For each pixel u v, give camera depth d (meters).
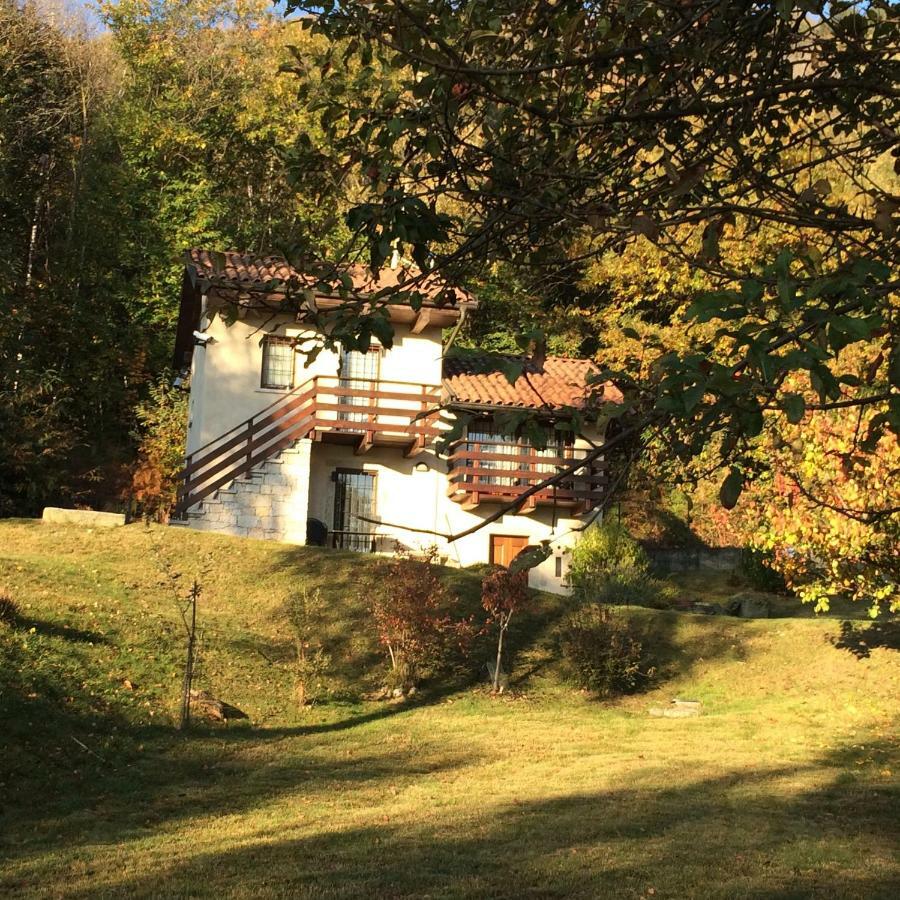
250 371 26.83
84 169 35.69
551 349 30.50
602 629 20.80
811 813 11.80
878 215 3.44
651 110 4.19
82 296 36.19
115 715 14.66
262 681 17.98
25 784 11.77
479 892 8.48
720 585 30.62
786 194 4.14
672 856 9.75
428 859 9.52
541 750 15.34
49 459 30.59
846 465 3.54
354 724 16.83
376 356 27.66
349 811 11.62
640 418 3.16
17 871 9.07
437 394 27.41
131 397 35.06
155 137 39.25
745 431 2.67
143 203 38.66
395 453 27.77
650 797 12.33
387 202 3.91
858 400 2.62
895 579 16.88
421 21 3.97
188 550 23.55
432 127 4.16
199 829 10.77
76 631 17.14
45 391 30.80
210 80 41.97
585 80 4.32
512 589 19.25
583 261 4.68
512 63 4.33
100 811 11.38
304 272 3.99
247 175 40.19
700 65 4.08
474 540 27.81
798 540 16.72
